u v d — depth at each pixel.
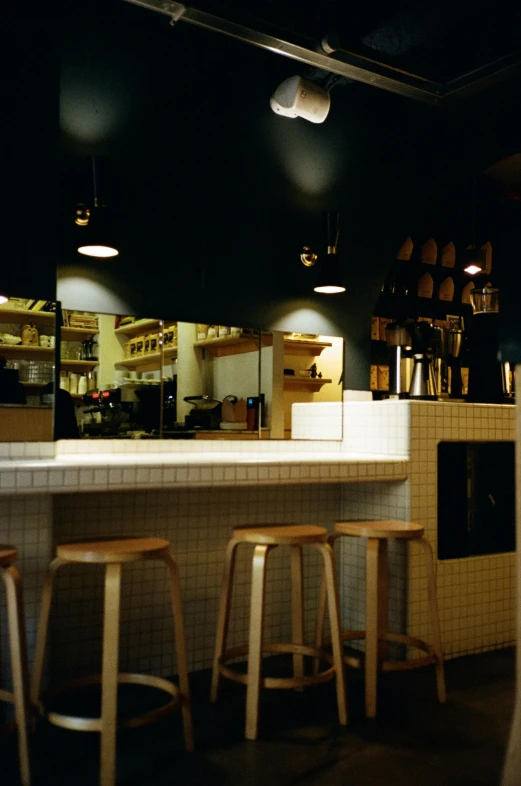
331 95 4.13
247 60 3.75
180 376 3.67
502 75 3.57
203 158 3.82
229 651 2.80
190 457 3.26
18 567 2.64
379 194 4.64
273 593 3.51
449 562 3.53
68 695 2.87
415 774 2.26
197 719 2.66
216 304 3.90
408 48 3.68
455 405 3.60
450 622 3.52
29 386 3.06
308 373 4.26
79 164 3.40
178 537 3.22
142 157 3.60
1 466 2.37
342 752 2.41
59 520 2.93
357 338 4.57
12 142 3.01
